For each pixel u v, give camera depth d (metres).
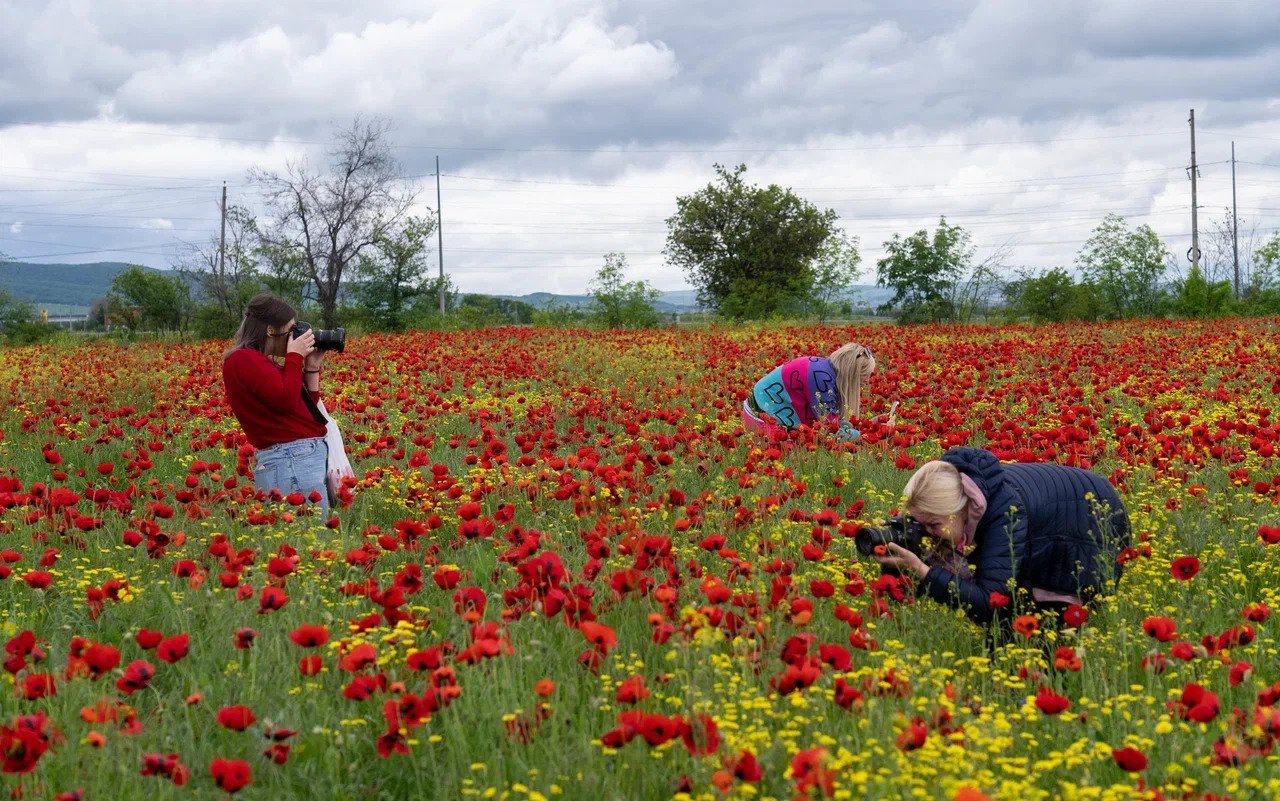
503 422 11.48
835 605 5.06
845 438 8.73
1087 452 8.05
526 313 61.06
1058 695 3.71
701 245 63.44
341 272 55.75
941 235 45.25
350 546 6.24
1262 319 31.81
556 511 7.12
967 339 23.55
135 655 4.93
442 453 9.86
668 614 4.21
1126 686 4.31
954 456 5.02
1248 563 6.09
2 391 15.63
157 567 5.98
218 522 6.71
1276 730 3.38
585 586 4.50
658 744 3.19
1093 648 4.55
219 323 49.72
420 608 4.80
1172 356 17.09
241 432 9.55
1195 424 9.66
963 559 5.07
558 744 3.67
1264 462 8.17
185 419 12.65
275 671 4.44
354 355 21.22
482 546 6.30
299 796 3.62
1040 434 8.22
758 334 26.14
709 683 3.93
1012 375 15.38
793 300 51.91
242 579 5.25
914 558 5.02
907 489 5.07
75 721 3.92
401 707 3.50
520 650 4.39
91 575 5.70
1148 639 4.76
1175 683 4.35
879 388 11.84
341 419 12.33
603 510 6.52
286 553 5.46
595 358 19.34
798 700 3.65
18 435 11.86
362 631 4.44
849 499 7.76
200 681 4.30
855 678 3.84
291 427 7.38
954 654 4.48
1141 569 5.43
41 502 6.62
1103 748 3.46
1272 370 14.73
